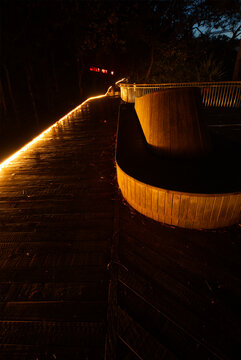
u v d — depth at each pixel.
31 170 4.44
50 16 8.12
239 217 2.47
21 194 3.50
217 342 1.49
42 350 1.48
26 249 2.36
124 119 5.91
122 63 23.14
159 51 14.26
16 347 1.50
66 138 6.73
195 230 2.50
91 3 7.89
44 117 10.06
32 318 1.68
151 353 1.44
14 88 8.80
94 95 19.89
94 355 1.43
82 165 4.57
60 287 1.92
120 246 2.32
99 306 1.75
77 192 3.49
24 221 2.82
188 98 2.73
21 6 7.05
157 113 3.03
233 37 14.61
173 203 2.35
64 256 2.25
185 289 1.85
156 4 11.93
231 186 2.26
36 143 6.33
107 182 3.77
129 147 3.58
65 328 1.60
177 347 1.47
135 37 13.34
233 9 12.50
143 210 2.75
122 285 1.90
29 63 8.93
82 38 10.09
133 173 2.66
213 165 2.74
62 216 2.90
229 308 1.69
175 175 2.56
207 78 12.41
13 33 7.46
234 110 9.52
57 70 12.98
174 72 14.17
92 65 17.86
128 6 8.63
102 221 2.76
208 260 2.11
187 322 1.61
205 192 2.18
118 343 1.50
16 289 1.91
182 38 13.71
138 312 1.69
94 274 2.03
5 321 1.66
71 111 11.82
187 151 2.87
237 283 1.88
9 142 6.44
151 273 2.00
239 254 2.16
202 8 12.85
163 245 2.31
